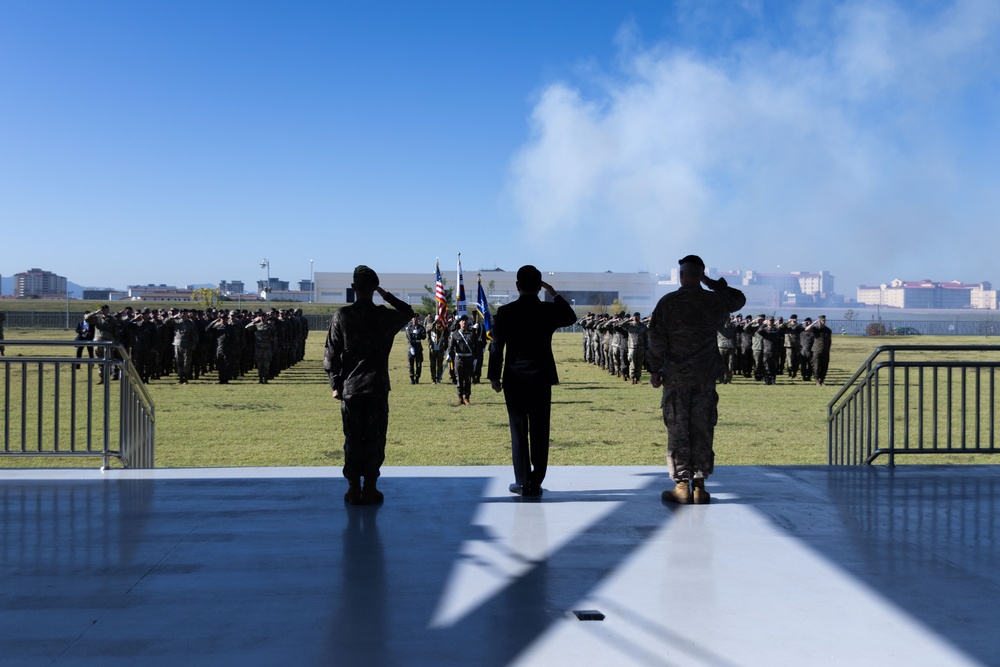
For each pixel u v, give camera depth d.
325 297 123.19
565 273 117.44
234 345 25.38
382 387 6.59
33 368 28.97
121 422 8.23
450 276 113.81
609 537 5.69
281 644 3.83
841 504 6.69
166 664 3.60
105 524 5.96
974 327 88.19
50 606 4.31
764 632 3.99
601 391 22.61
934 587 4.66
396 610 4.27
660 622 4.12
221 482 7.41
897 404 19.23
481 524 6.02
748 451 12.41
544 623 4.10
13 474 7.70
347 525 5.97
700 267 6.75
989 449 8.18
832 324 87.56
